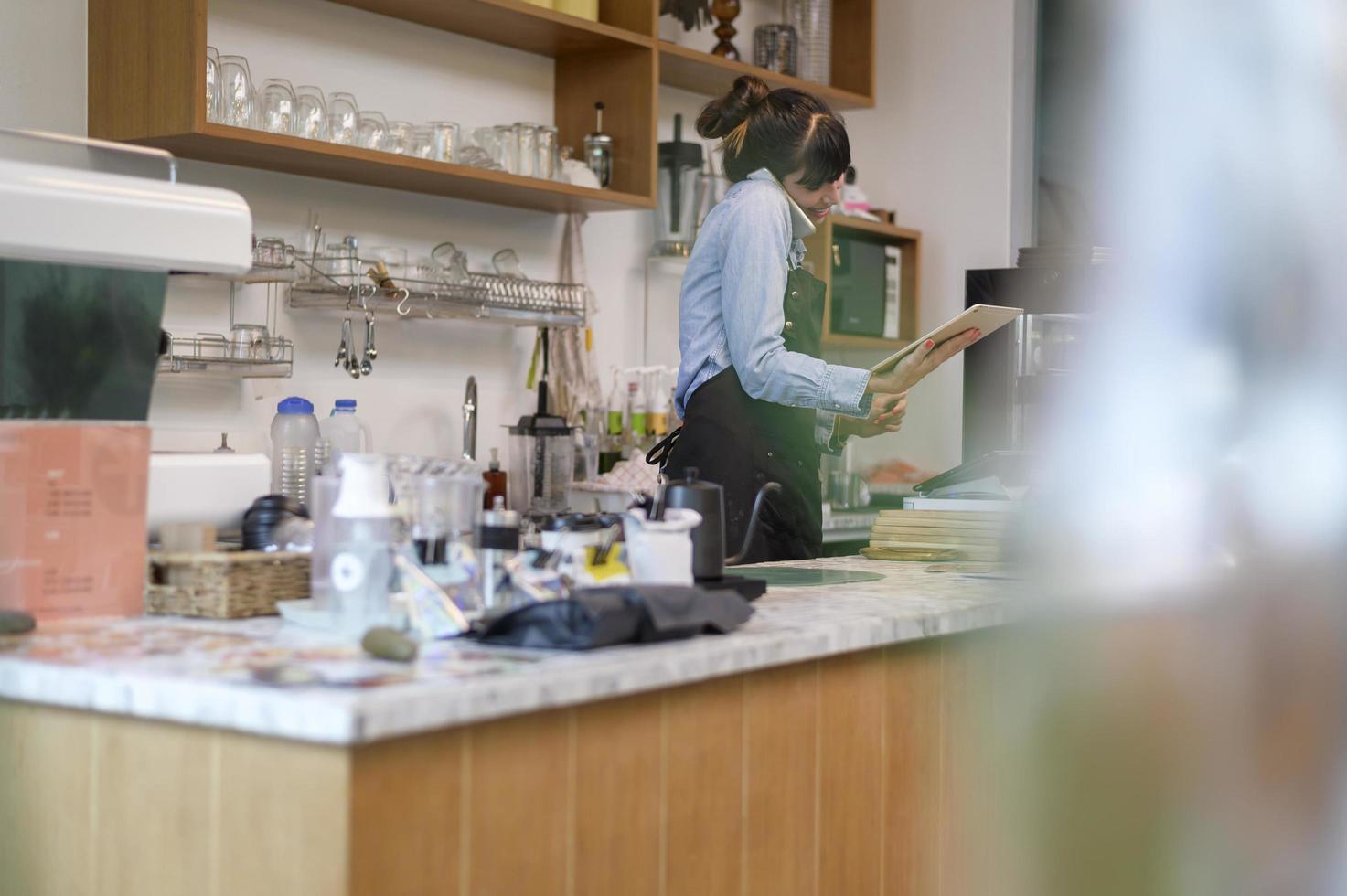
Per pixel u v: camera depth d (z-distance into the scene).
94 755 1.36
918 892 1.89
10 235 1.55
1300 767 0.72
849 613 1.78
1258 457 0.70
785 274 2.58
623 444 4.25
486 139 3.75
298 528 1.86
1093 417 0.75
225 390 3.40
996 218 5.21
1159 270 0.70
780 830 1.64
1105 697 0.77
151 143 3.09
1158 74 0.69
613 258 4.47
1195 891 0.76
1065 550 0.78
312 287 3.49
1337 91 0.67
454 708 1.19
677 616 1.51
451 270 3.71
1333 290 0.67
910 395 5.37
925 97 5.36
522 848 1.30
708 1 4.69
